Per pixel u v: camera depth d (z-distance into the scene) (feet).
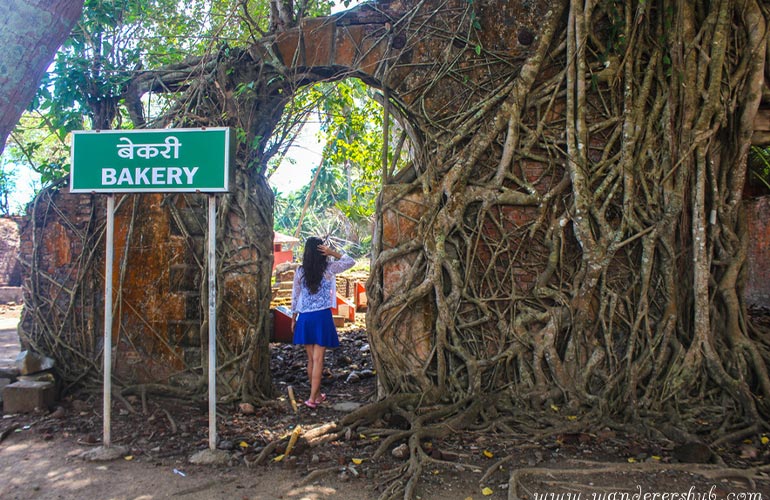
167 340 20.07
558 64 19.72
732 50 19.43
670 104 18.75
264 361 20.54
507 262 19.20
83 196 20.71
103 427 15.72
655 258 18.54
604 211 18.56
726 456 14.83
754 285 36.88
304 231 126.93
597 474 13.61
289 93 21.45
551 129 19.35
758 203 35.78
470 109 19.57
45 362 19.83
